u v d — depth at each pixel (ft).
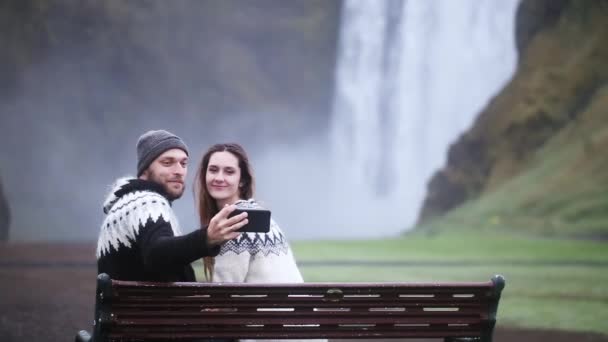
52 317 33.09
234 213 13.61
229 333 14.49
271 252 15.11
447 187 137.08
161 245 13.85
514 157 128.47
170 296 14.02
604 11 131.03
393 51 179.11
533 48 138.00
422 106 174.81
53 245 83.97
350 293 14.65
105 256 14.98
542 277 51.19
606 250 71.97
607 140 110.63
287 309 14.64
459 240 87.66
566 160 113.91
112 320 13.83
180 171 15.93
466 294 15.19
